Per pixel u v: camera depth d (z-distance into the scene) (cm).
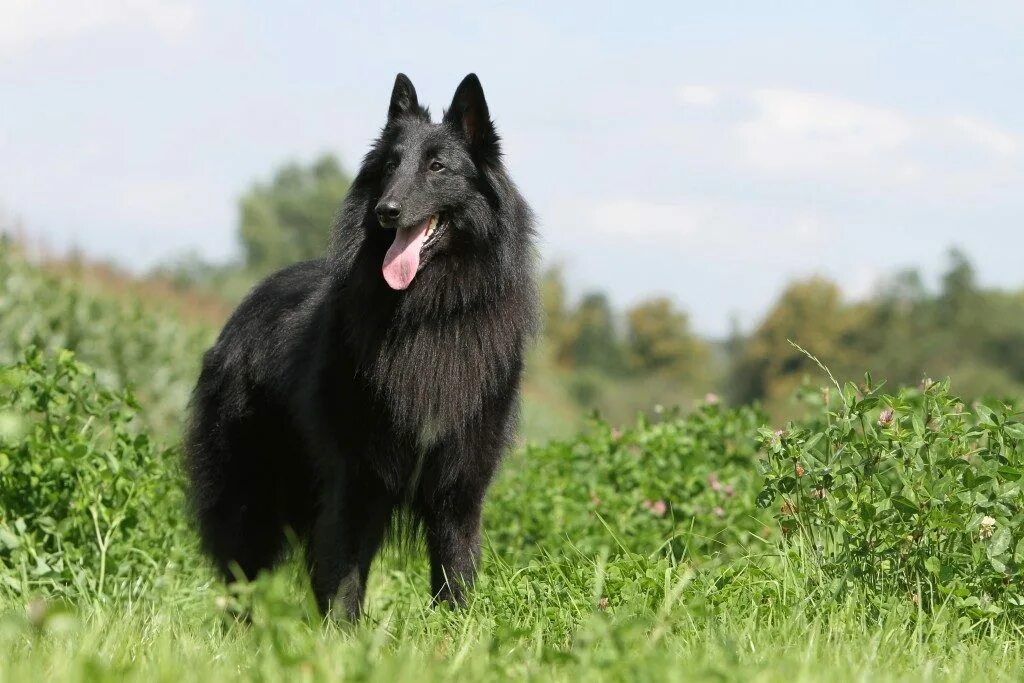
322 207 11331
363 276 807
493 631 678
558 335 11881
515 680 520
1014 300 10012
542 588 756
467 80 828
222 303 4762
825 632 677
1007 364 9450
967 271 10094
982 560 723
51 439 888
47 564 799
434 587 823
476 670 520
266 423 916
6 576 749
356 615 806
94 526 855
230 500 927
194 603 884
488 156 835
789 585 759
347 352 804
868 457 777
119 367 2238
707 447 1359
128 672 499
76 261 2983
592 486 1248
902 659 626
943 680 588
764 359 10825
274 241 10744
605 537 1077
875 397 760
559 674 538
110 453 881
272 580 509
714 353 13938
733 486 1252
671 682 479
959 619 698
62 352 922
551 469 1360
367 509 823
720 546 1145
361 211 830
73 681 474
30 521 843
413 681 488
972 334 9612
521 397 867
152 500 968
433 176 806
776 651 610
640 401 10294
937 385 786
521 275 843
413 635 684
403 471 812
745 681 495
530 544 1141
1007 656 657
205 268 7306
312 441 837
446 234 811
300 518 927
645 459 1321
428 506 827
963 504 723
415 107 881
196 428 961
